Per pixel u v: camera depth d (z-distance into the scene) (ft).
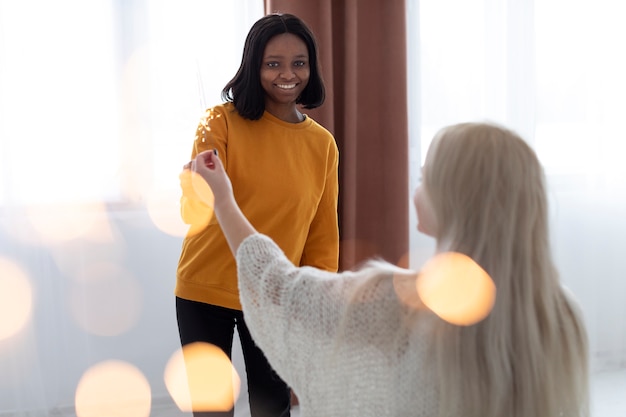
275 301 3.78
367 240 9.30
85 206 8.75
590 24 10.17
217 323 6.36
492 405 3.30
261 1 8.92
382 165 9.21
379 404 3.51
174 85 8.88
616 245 10.69
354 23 8.82
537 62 10.13
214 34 8.89
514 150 3.41
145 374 9.19
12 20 8.30
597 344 10.71
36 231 8.60
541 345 3.43
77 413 8.99
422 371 3.42
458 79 9.77
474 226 3.38
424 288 3.44
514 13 9.71
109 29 8.64
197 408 6.45
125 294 9.04
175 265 9.16
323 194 6.57
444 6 9.66
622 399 9.53
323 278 3.76
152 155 8.93
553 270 3.56
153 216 9.01
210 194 4.30
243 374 9.40
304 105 6.58
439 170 3.45
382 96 9.13
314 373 3.67
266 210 6.12
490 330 3.32
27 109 8.43
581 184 10.40
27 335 8.64
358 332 3.56
